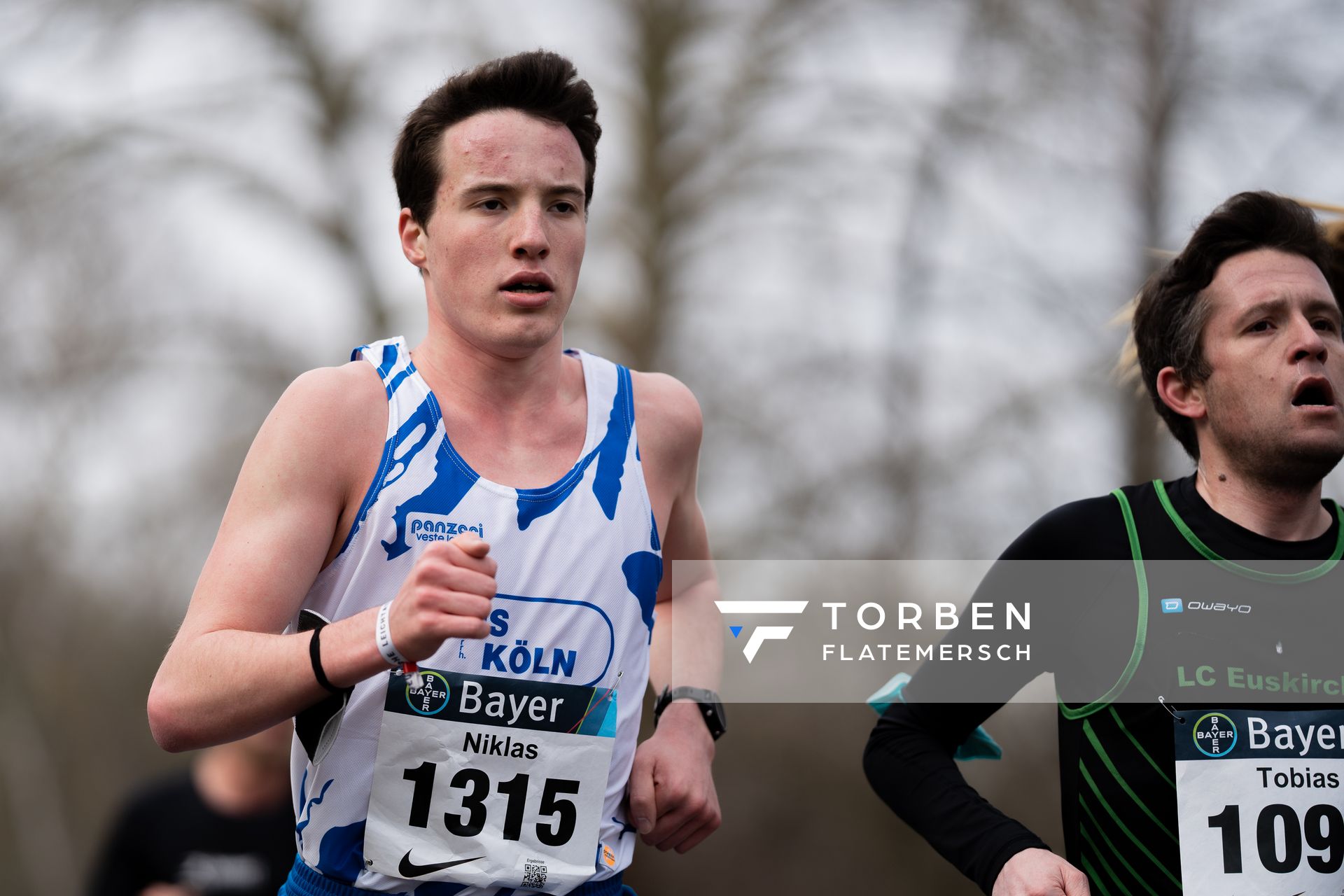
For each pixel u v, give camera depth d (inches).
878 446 1612.9
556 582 362.3
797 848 1731.1
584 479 375.6
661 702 442.3
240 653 325.7
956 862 398.9
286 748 610.2
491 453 369.4
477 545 312.8
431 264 374.9
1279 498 396.2
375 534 354.0
